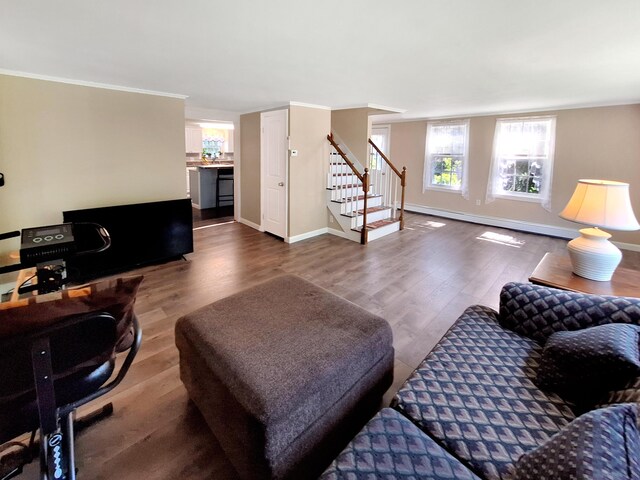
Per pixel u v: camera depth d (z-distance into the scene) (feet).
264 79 11.01
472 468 3.52
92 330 3.25
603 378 4.10
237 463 4.58
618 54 8.13
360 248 16.02
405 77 10.62
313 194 17.66
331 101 15.61
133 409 5.99
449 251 15.65
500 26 6.42
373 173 21.31
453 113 20.22
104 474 4.80
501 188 20.29
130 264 12.37
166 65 9.42
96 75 10.61
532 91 13.01
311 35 6.98
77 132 11.48
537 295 5.83
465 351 5.34
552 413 4.15
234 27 6.58
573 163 17.47
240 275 12.37
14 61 9.11
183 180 14.29
